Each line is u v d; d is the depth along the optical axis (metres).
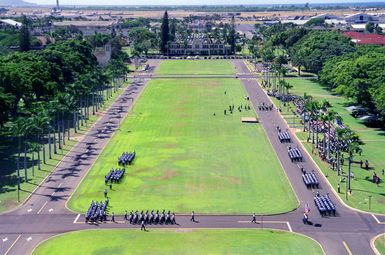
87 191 170.12
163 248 130.88
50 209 156.00
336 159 199.50
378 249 130.38
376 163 196.50
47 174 186.62
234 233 139.50
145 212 152.75
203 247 131.25
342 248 131.12
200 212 153.25
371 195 166.12
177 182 178.25
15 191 170.12
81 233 140.12
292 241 134.62
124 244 133.25
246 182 178.25
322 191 169.88
